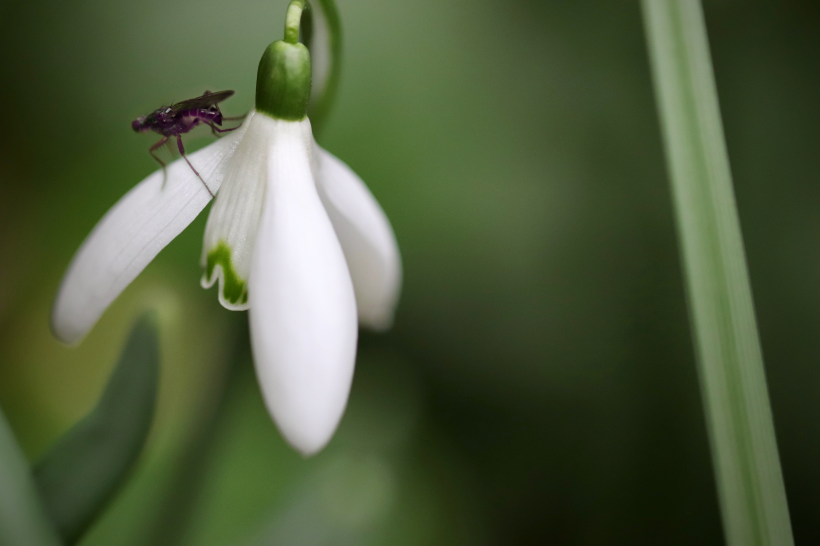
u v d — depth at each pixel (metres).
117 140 0.27
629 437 0.25
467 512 0.24
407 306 0.26
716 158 0.17
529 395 0.25
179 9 0.28
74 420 0.26
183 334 0.24
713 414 0.17
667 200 0.26
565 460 0.25
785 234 0.25
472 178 0.27
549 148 0.27
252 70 0.27
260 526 0.20
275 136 0.17
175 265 0.26
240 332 0.19
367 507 0.21
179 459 0.19
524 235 0.26
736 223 0.17
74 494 0.17
